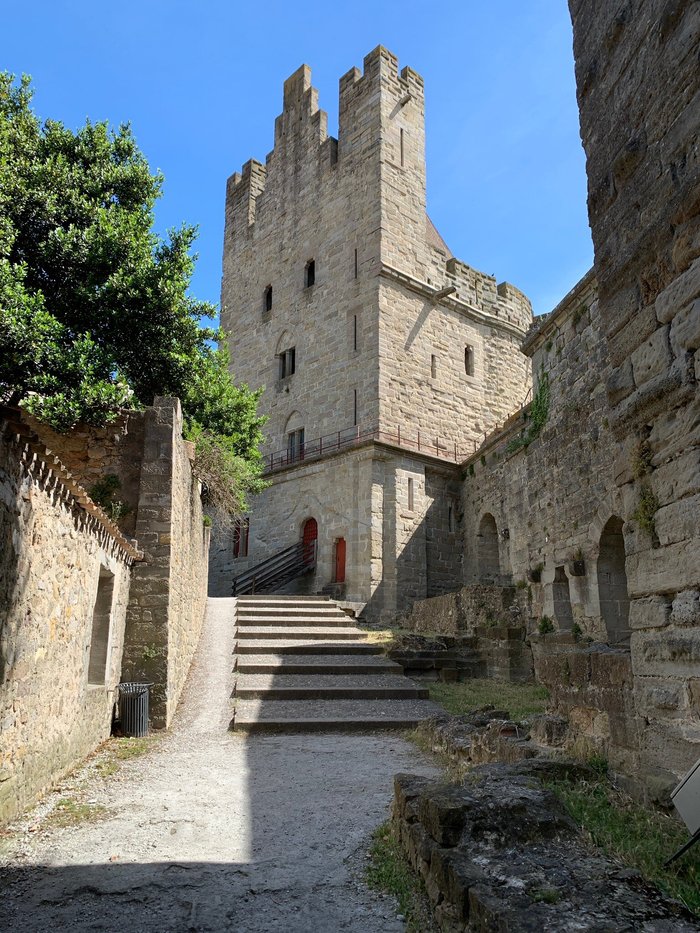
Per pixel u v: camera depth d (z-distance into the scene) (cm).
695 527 467
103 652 941
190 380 1659
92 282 1462
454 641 1655
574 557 1398
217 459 1730
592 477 1349
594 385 1359
